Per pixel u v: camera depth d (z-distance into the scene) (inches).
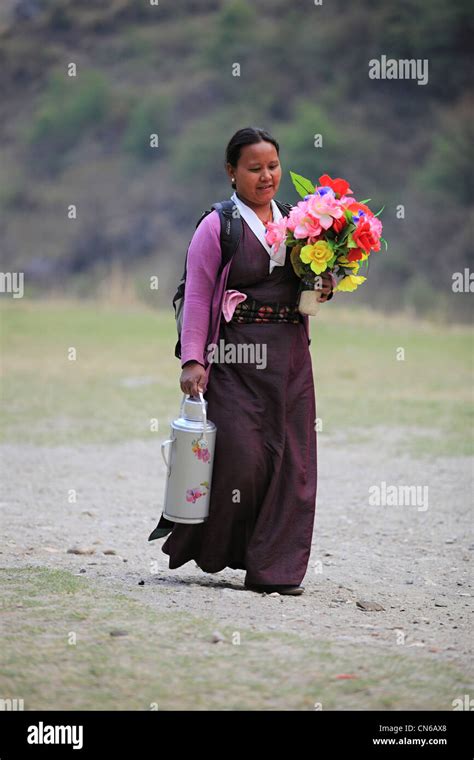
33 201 3302.2
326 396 928.3
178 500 356.5
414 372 1077.1
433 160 2891.2
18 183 3380.9
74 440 733.3
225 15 3518.7
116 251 3038.9
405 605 366.6
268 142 357.7
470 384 1009.5
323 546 478.0
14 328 1408.7
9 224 3238.2
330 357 1171.3
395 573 429.4
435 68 3198.8
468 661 294.7
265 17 3599.9
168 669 277.9
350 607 354.9
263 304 359.6
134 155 3272.6
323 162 2960.1
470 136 2869.1
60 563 406.6
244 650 292.8
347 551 469.4
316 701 262.7
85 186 3262.8
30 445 712.4
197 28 3700.8
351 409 865.5
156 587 361.7
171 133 3284.9
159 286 2463.1
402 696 267.1
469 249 2632.9
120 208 3139.8
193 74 3462.1
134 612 324.5
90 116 3484.3
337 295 2285.9
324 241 348.8
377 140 3058.6
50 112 3533.5
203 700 261.7
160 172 3176.7
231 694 265.1
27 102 3713.1
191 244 360.8
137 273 2869.1
